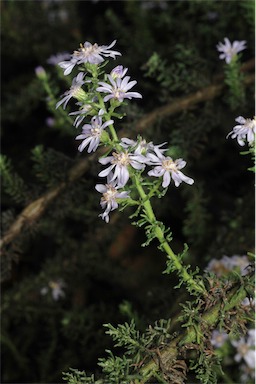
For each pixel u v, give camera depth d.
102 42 0.77
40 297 0.61
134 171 0.35
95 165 0.51
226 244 0.55
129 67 0.69
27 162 0.71
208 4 0.65
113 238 0.62
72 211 0.61
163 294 0.51
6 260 0.50
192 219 0.58
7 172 0.51
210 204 0.67
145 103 0.68
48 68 0.77
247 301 0.40
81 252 0.61
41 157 0.51
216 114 0.56
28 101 0.70
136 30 0.73
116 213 0.61
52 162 0.51
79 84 0.35
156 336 0.36
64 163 0.52
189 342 0.36
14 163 0.73
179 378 0.35
